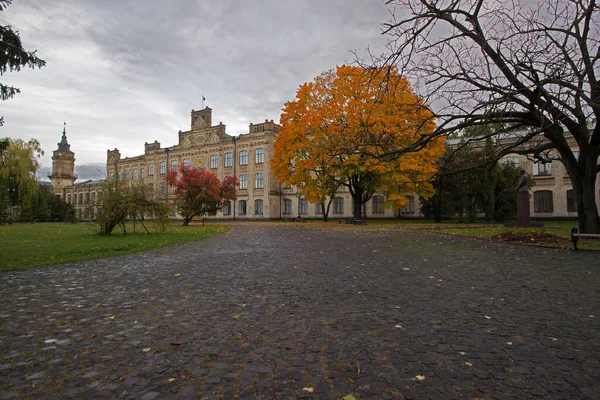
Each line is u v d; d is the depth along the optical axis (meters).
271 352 3.86
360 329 4.56
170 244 15.74
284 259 10.58
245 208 54.19
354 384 3.15
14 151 41.62
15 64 11.17
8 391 3.06
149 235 21.34
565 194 38.78
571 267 8.73
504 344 4.04
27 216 52.12
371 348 3.95
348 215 48.09
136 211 21.73
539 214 40.19
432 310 5.36
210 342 4.17
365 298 6.06
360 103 24.53
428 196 33.22
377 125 16.31
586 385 3.12
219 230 26.06
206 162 58.78
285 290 6.67
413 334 4.37
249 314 5.23
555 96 10.75
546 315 5.07
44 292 6.74
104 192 21.92
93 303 5.94
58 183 92.81
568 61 9.95
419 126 12.62
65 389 3.10
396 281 7.36
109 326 4.78
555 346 3.98
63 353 3.89
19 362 3.66
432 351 3.86
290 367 3.50
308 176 33.44
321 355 3.78
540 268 8.66
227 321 4.93
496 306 5.53
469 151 31.53
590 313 5.14
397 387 3.10
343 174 29.77
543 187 40.06
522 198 23.80
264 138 52.38
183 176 34.69
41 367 3.54
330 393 3.00
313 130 30.27
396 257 10.77
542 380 3.21
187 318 5.09
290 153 32.31
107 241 17.31
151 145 68.38
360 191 33.94
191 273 8.56
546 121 12.90
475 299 5.95
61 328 4.71
